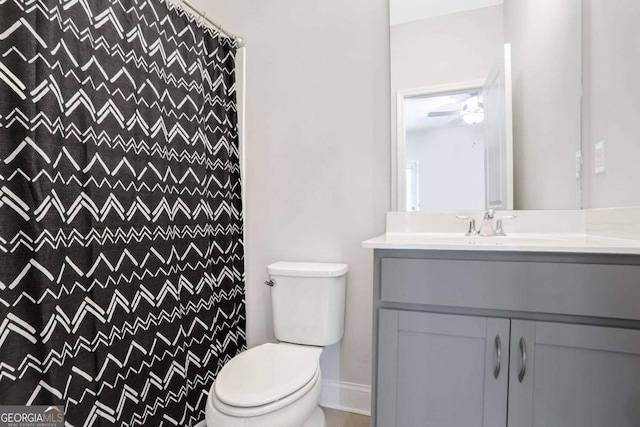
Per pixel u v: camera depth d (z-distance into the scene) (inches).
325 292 59.0
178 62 57.2
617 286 33.9
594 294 34.5
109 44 45.5
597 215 48.6
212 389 42.8
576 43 52.2
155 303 51.7
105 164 44.7
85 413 41.3
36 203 36.7
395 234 60.0
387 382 40.9
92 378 42.3
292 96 69.7
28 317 36.1
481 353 37.7
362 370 64.6
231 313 68.3
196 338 59.4
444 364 39.0
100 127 44.2
